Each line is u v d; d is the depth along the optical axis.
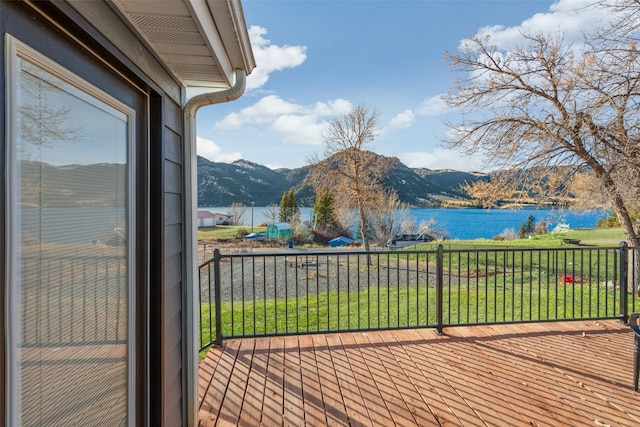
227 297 7.08
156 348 1.50
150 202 1.52
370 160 12.98
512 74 7.29
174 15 1.19
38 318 0.87
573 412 2.09
